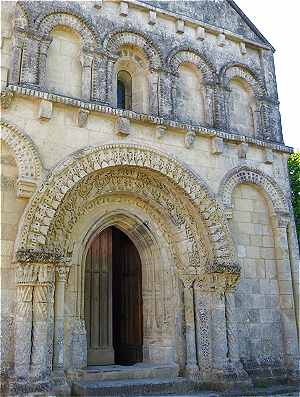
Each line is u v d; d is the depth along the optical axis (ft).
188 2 56.44
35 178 39.93
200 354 46.29
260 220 54.49
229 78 57.52
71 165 41.37
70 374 39.83
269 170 56.34
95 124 44.78
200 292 47.96
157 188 48.67
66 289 41.88
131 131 46.88
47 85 44.78
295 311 53.21
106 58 48.03
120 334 56.29
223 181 51.65
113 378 42.34
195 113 53.67
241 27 60.80
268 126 58.13
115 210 47.44
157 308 48.39
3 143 39.96
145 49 51.21
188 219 49.21
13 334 36.76
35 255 37.63
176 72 52.95
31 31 43.98
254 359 48.98
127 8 51.01
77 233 44.06
